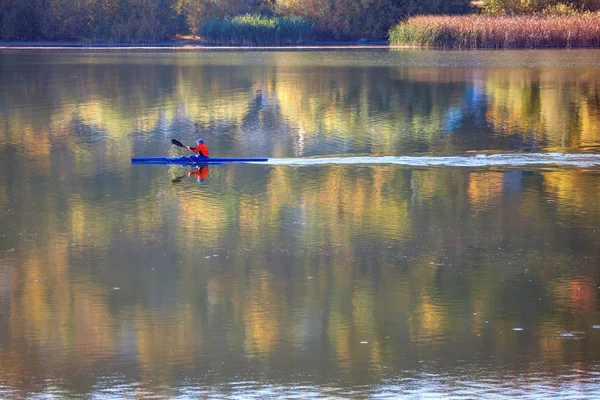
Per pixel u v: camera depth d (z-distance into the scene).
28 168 99.88
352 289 59.59
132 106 153.50
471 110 145.75
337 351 49.78
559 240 70.00
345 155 105.81
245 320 54.38
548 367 47.31
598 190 85.69
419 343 50.72
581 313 54.84
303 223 75.94
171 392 44.97
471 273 62.59
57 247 69.44
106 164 102.31
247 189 88.69
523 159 101.50
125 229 74.50
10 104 155.75
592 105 149.50
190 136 122.62
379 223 75.69
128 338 51.75
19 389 45.31
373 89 177.75
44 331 52.84
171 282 61.25
